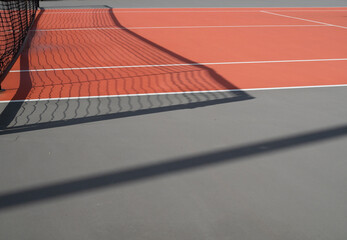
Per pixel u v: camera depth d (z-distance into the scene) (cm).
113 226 279
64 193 319
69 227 278
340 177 349
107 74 703
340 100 564
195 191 323
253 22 1416
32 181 338
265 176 348
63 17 1480
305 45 1009
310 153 394
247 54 887
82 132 442
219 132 444
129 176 346
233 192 322
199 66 770
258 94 589
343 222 285
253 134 439
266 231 275
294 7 1966
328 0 2350
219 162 373
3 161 374
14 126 460
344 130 452
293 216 292
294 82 661
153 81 660
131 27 1253
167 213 294
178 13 1636
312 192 324
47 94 584
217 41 1040
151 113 504
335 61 832
